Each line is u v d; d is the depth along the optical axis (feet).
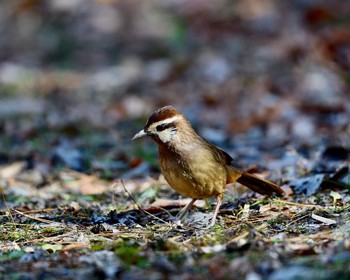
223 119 54.65
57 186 39.27
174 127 28.84
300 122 49.67
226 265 22.17
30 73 71.87
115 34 79.56
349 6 78.07
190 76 66.80
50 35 80.89
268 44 71.72
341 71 61.05
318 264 21.53
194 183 29.09
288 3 81.10
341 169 33.19
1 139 51.96
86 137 51.75
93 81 68.54
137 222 30.35
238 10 81.00
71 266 23.34
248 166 40.06
